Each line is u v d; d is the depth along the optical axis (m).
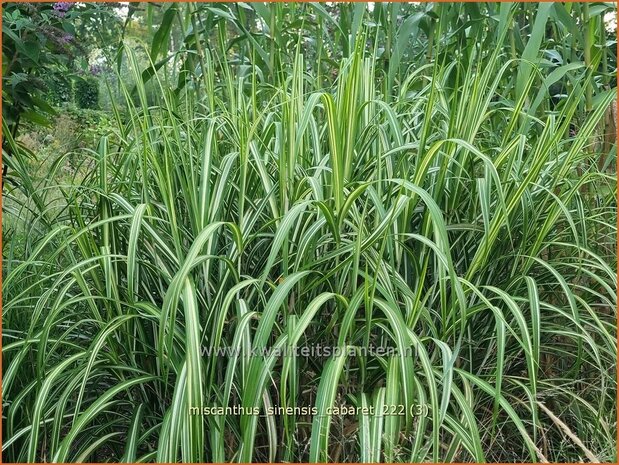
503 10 1.79
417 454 1.17
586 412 1.64
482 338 1.51
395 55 1.97
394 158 1.58
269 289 1.41
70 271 1.31
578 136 1.63
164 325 1.16
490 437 1.51
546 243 1.55
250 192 1.52
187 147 1.54
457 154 1.56
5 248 1.87
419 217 1.54
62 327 1.65
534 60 1.78
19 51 2.02
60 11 2.09
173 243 1.47
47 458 1.41
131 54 1.49
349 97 1.39
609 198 1.84
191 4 2.18
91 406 1.22
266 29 2.55
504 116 2.02
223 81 2.12
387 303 1.26
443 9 2.12
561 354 1.68
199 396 1.14
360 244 1.24
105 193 1.46
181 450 1.18
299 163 1.54
